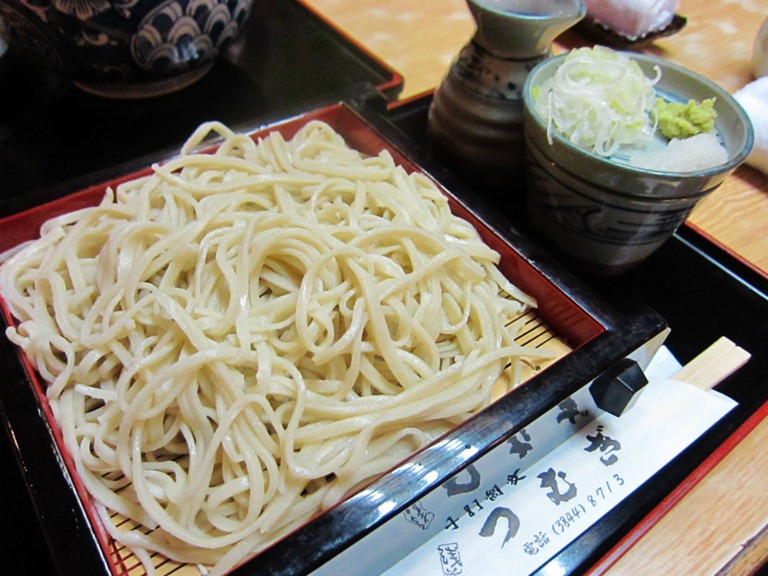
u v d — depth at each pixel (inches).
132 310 6.9
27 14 9.7
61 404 6.8
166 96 11.9
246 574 5.4
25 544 6.7
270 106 11.9
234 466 6.5
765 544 7.2
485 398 7.6
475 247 8.5
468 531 6.9
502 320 8.4
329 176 9.0
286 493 6.5
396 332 7.8
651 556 6.9
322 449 6.8
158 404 6.5
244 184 8.5
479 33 9.7
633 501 7.3
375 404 7.1
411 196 8.8
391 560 6.5
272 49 13.2
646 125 9.0
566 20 8.8
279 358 7.0
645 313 8.0
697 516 7.2
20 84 11.9
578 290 8.0
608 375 7.3
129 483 6.7
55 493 5.9
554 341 8.5
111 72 10.7
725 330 9.4
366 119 10.1
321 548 5.6
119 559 6.2
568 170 8.5
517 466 7.2
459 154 10.7
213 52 11.5
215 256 7.6
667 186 8.0
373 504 5.9
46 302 7.7
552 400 6.9
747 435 8.0
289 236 7.6
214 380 6.7
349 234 8.0
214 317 7.1
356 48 13.4
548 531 7.0
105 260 7.5
